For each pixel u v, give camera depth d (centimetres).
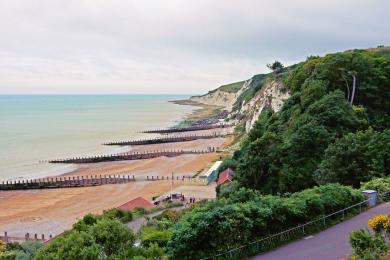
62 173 9262
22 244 3909
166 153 11100
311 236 2127
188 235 1825
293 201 2223
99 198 7150
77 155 11475
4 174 9244
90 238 1692
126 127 18575
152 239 2128
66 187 8006
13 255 2055
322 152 4172
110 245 1703
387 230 1766
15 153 11794
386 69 6188
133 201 6009
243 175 4294
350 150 3494
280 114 6412
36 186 8044
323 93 5634
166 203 6247
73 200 7081
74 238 1686
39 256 1641
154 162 10162
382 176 3222
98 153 11756
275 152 4191
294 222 2180
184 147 12244
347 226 2244
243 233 1927
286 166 4053
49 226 5731
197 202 5934
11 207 6775
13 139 14475
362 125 4675
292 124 5366
